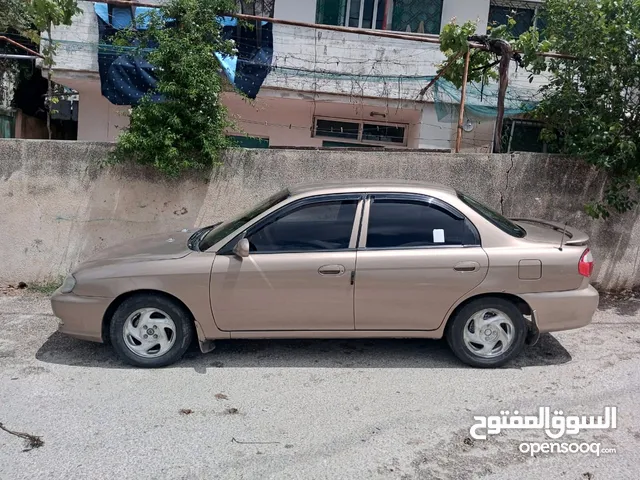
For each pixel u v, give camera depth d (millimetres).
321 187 4570
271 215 4406
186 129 6199
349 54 10602
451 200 4457
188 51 6125
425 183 4789
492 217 4562
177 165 6223
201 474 3053
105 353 4730
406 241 4355
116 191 6547
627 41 5980
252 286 4262
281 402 3891
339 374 4359
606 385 4215
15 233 6523
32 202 6492
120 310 4336
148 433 3463
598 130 6121
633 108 6227
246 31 10094
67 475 3025
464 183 6484
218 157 6449
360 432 3504
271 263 4262
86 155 6473
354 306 4309
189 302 4297
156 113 6098
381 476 3055
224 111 6582
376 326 4383
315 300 4289
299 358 4660
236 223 4664
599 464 3195
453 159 6457
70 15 6793
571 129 6543
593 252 6574
